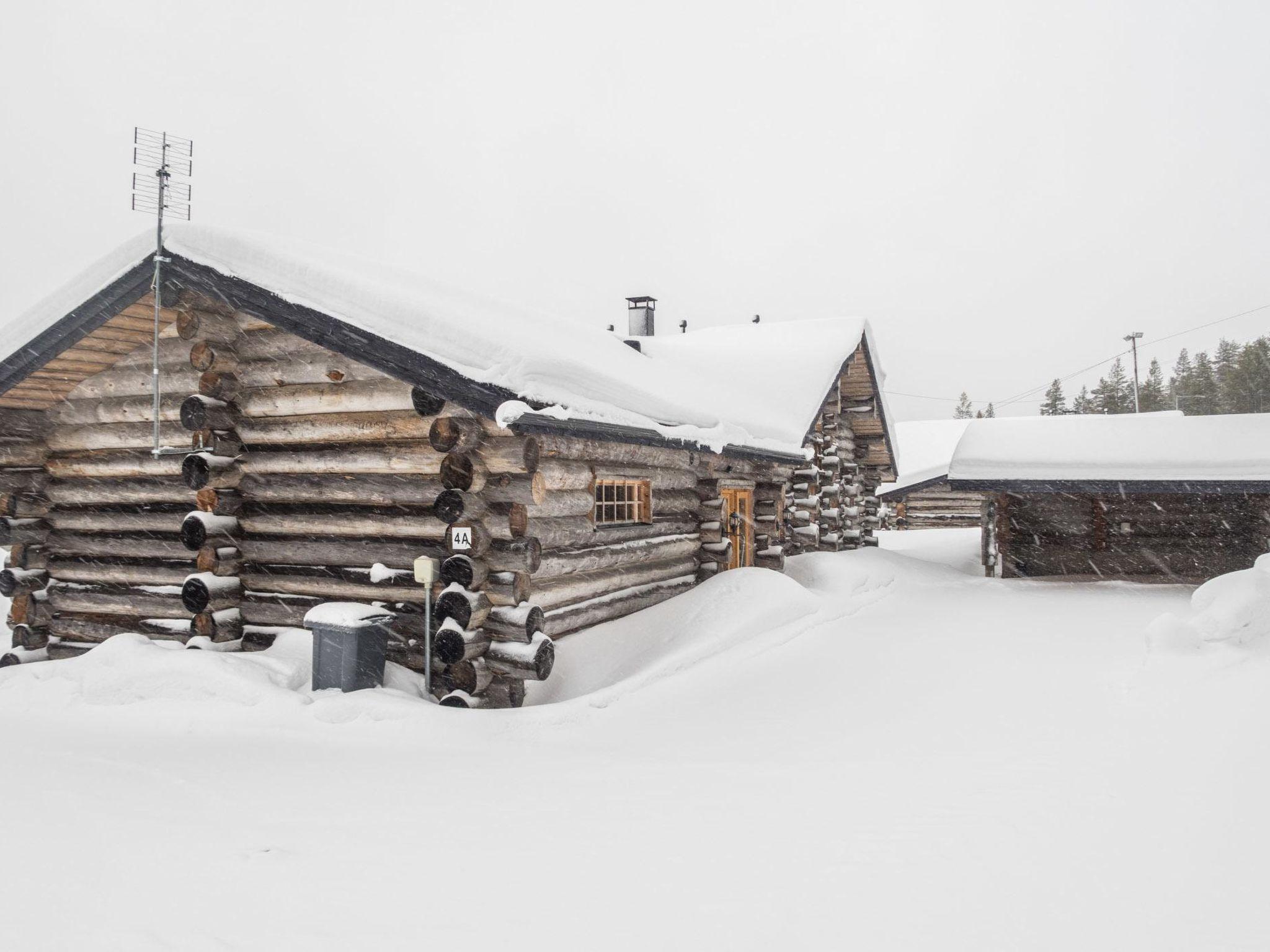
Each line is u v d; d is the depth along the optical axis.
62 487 8.89
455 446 6.76
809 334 17.27
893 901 3.17
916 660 8.24
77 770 4.87
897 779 4.78
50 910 3.01
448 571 6.82
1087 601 12.55
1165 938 2.89
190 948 2.73
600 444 8.35
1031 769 4.91
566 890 3.24
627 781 4.77
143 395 8.54
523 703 7.12
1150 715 5.96
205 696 6.41
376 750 5.47
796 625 9.60
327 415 7.72
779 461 12.30
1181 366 88.56
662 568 10.12
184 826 3.91
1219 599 7.77
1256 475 14.12
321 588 7.66
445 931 2.88
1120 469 14.88
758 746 5.63
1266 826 3.85
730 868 3.48
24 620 8.83
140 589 8.48
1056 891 3.26
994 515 16.59
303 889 3.21
